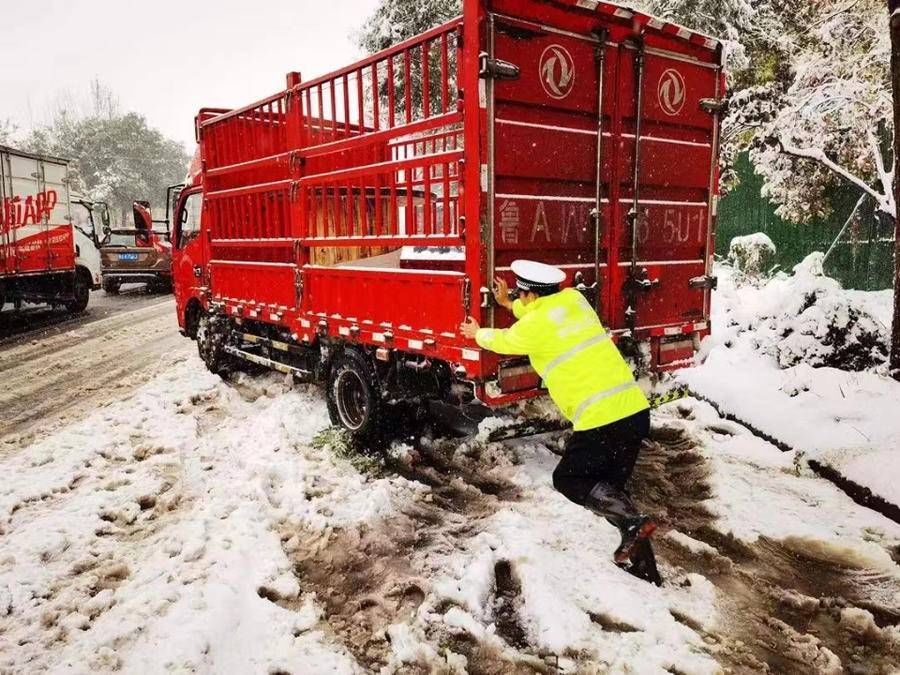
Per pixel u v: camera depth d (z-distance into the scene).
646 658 2.65
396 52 4.10
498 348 3.41
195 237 7.88
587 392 3.22
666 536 3.69
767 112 11.21
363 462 4.81
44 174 11.86
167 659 2.63
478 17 3.37
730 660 2.69
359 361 4.99
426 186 3.97
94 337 10.84
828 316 6.40
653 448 5.01
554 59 3.70
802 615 3.02
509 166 3.58
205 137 7.14
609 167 4.08
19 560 3.50
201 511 3.98
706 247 4.79
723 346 7.10
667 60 4.27
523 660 2.68
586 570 3.30
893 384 5.43
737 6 11.40
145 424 5.84
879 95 8.64
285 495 4.23
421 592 3.22
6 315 12.73
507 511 3.89
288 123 5.48
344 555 3.57
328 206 5.13
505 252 3.65
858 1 8.56
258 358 6.75
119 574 3.43
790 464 4.63
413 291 4.22
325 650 2.76
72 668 2.63
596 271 4.06
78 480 4.66
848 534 3.65
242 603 3.08
